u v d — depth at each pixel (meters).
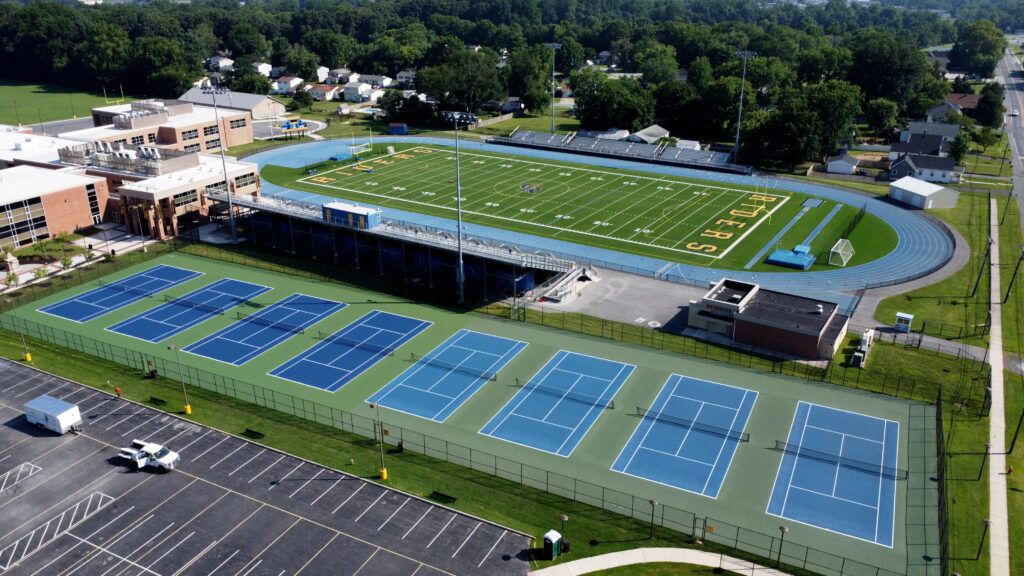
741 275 85.88
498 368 64.50
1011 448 52.16
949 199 113.06
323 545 43.81
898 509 46.69
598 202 115.81
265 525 45.53
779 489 48.62
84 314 75.31
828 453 52.31
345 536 44.56
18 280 82.88
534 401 59.25
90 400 59.62
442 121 182.00
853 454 52.19
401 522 45.75
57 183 98.75
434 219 105.62
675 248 95.06
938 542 43.81
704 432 54.94
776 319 67.19
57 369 64.44
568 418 56.91
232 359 66.19
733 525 45.28
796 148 135.88
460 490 48.72
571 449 53.03
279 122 180.00
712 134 171.00
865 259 91.19
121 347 68.38
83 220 100.38
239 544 43.94
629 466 51.09
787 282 83.62
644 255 92.44
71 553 43.38
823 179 130.50
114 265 88.44
